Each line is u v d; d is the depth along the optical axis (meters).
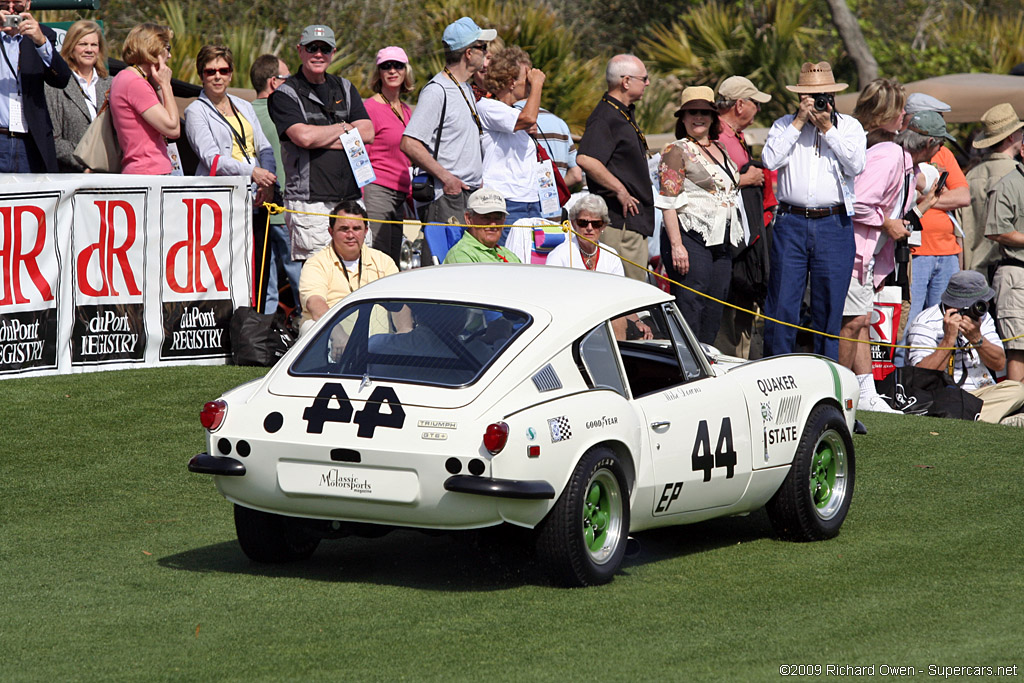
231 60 43.69
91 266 40.25
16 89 40.09
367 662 19.02
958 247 47.97
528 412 21.97
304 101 40.66
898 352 44.84
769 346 41.69
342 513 22.34
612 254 36.16
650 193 40.78
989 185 51.00
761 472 26.25
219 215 42.66
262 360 42.44
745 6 101.75
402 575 24.00
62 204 39.53
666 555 25.95
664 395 24.75
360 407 22.22
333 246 37.31
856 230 41.88
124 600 22.30
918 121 45.16
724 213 41.06
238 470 22.67
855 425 28.95
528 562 23.97
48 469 31.53
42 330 39.41
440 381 22.38
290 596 22.53
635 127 40.53
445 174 39.50
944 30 112.75
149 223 41.31
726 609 21.94
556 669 18.72
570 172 48.97
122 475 31.31
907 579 24.12
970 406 40.62
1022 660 19.33
